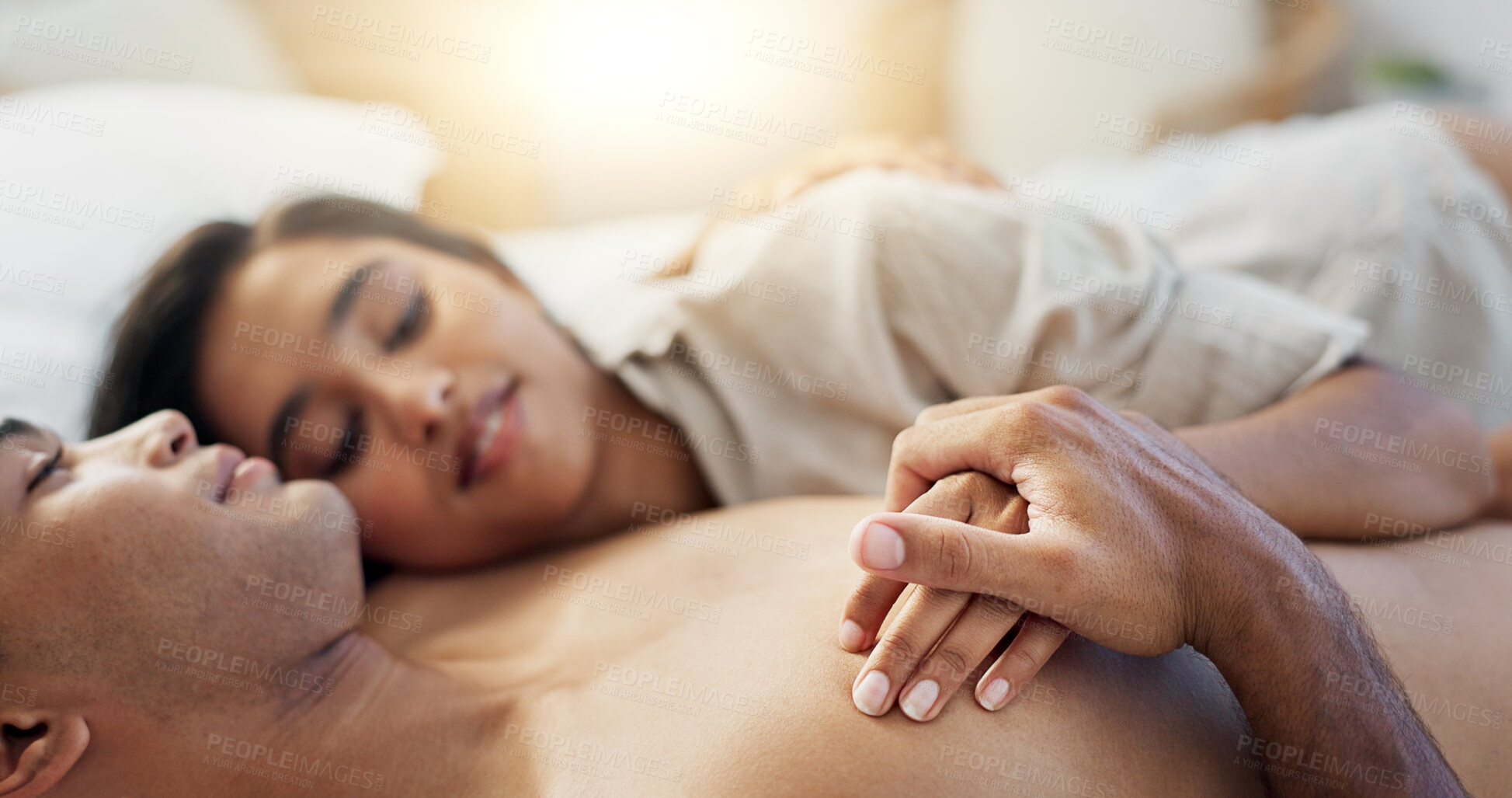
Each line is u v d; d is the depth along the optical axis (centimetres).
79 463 66
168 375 82
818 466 86
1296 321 80
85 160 110
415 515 82
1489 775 56
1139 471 53
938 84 193
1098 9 190
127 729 60
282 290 82
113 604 60
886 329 85
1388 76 189
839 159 123
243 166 121
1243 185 109
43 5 132
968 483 55
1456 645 60
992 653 54
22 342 96
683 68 173
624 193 179
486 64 162
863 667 53
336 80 155
